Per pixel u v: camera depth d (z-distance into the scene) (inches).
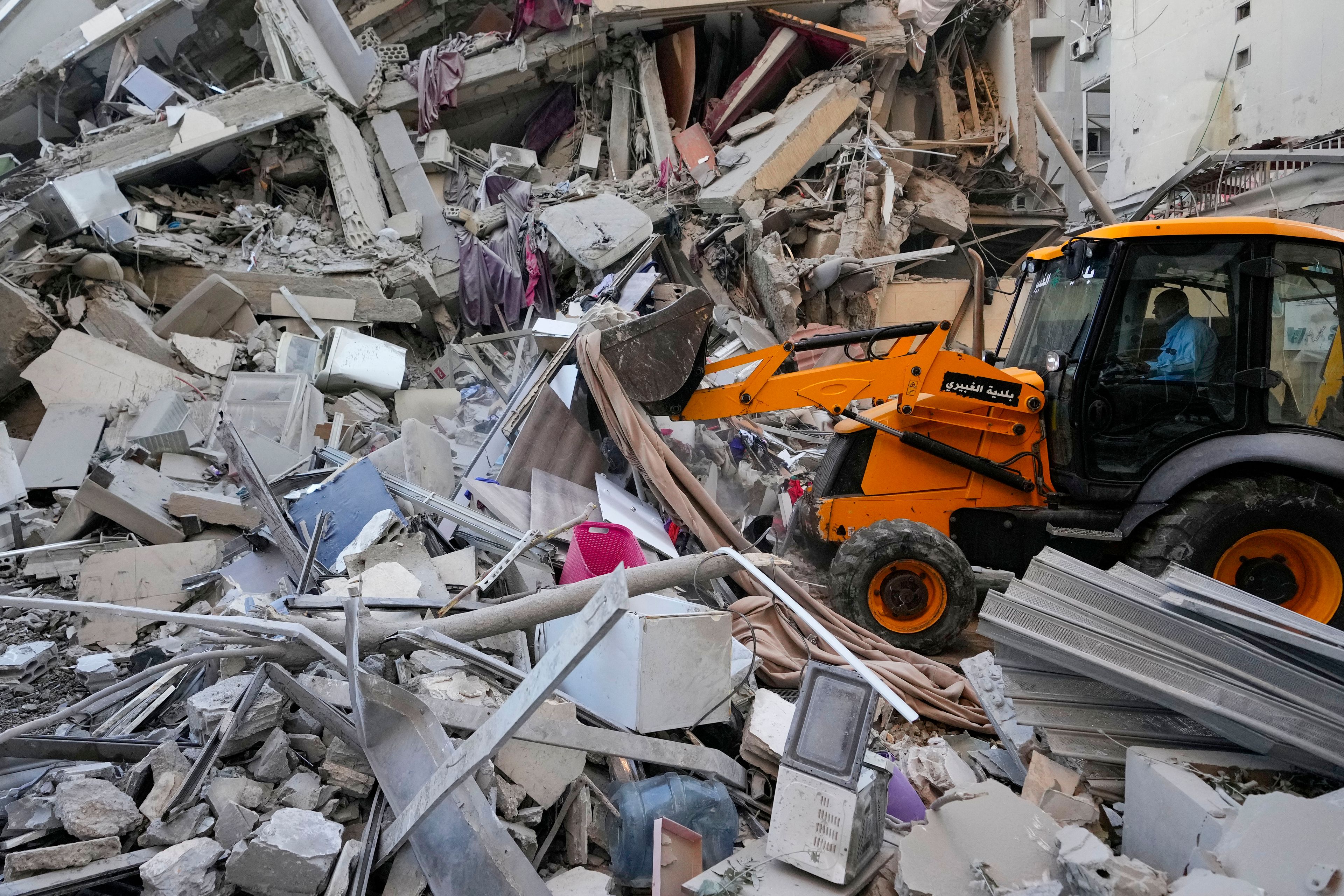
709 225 582.2
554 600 137.9
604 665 127.6
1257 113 648.4
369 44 637.3
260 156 552.7
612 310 262.4
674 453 246.7
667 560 147.8
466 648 130.8
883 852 107.0
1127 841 112.8
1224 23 679.1
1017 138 690.2
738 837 119.1
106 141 499.2
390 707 108.9
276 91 537.0
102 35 535.5
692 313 204.1
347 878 97.7
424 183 583.2
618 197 565.3
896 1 670.5
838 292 539.5
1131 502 196.5
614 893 106.1
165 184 537.3
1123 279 192.9
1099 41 946.7
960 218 649.0
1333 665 112.3
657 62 671.8
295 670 129.6
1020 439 204.2
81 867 97.8
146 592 197.5
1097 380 195.0
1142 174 778.8
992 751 145.9
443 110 648.4
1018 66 687.7
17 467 281.3
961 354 201.8
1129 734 123.3
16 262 386.3
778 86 689.6
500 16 708.7
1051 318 217.2
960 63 749.9
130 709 133.9
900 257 500.7
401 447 239.1
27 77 525.7
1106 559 201.2
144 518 235.6
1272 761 113.8
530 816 110.3
